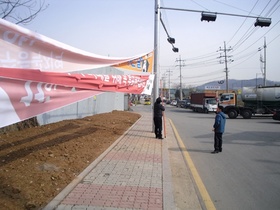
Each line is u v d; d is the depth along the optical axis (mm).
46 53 4406
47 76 4316
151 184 5855
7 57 3752
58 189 5273
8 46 3764
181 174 7328
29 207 4422
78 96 5191
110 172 6633
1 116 3619
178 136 14609
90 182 5852
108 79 6453
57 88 4602
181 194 5816
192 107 46812
